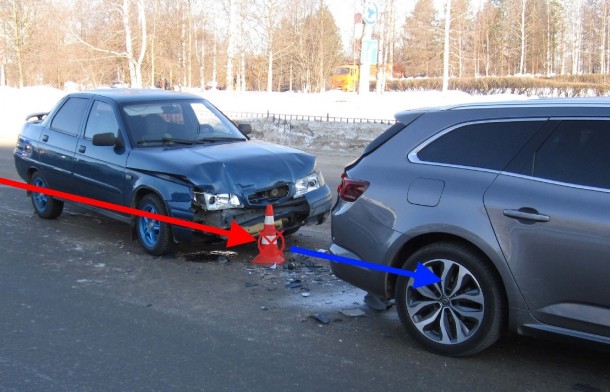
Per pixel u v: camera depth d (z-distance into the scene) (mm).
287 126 18453
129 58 30312
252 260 6703
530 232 3916
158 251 6703
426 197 4348
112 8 34000
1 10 37281
